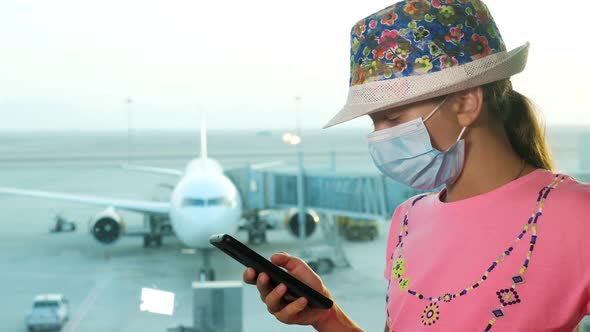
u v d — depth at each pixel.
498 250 0.79
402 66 0.81
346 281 7.65
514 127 0.90
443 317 0.81
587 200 0.76
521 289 0.76
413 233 0.92
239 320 6.13
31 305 7.73
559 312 0.75
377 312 6.52
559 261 0.75
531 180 0.82
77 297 7.84
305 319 0.97
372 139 0.88
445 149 0.84
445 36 0.80
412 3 0.81
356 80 0.86
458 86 0.80
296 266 0.98
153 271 9.10
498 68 0.81
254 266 0.84
